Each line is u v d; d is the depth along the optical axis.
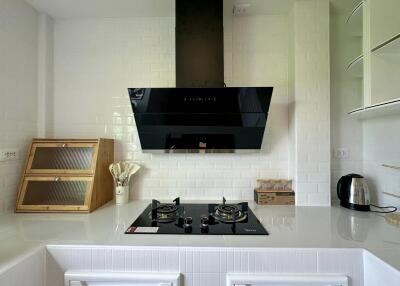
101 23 1.81
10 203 1.50
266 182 1.69
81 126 1.82
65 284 0.95
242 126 1.51
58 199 1.52
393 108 1.22
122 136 1.81
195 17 1.48
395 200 1.44
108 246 0.96
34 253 0.91
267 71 1.75
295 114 1.60
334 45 1.72
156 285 0.94
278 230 1.14
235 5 1.62
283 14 1.75
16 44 1.54
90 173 1.53
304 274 0.94
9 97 1.49
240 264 0.95
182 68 1.47
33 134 1.69
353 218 1.33
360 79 1.71
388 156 1.48
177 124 1.50
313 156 1.59
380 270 0.83
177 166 1.79
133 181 1.79
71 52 1.82
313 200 1.59
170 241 1.01
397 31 1.18
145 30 1.80
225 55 1.76
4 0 1.44
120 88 1.81
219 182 1.77
